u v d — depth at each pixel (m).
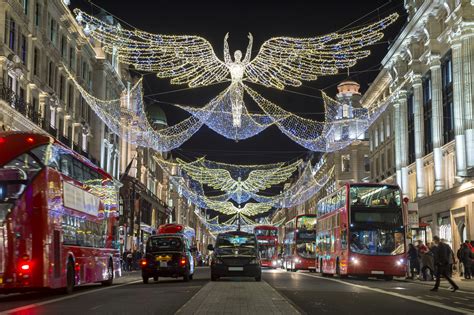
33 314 12.28
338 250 31.11
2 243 16.03
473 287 23.33
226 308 12.87
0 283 15.98
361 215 29.23
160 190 91.94
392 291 20.69
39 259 16.77
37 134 17.23
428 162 44.34
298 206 120.31
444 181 41.12
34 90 38.81
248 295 16.59
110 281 25.09
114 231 26.33
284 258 57.34
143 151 74.88
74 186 19.92
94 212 22.48
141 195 69.25
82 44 49.31
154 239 26.88
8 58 33.88
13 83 35.38
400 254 28.84
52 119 42.72
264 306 13.36
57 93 43.91
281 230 144.50
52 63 42.75
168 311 12.89
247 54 21.92
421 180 45.09
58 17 43.97
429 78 44.19
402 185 49.25
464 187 36.50
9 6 33.97
